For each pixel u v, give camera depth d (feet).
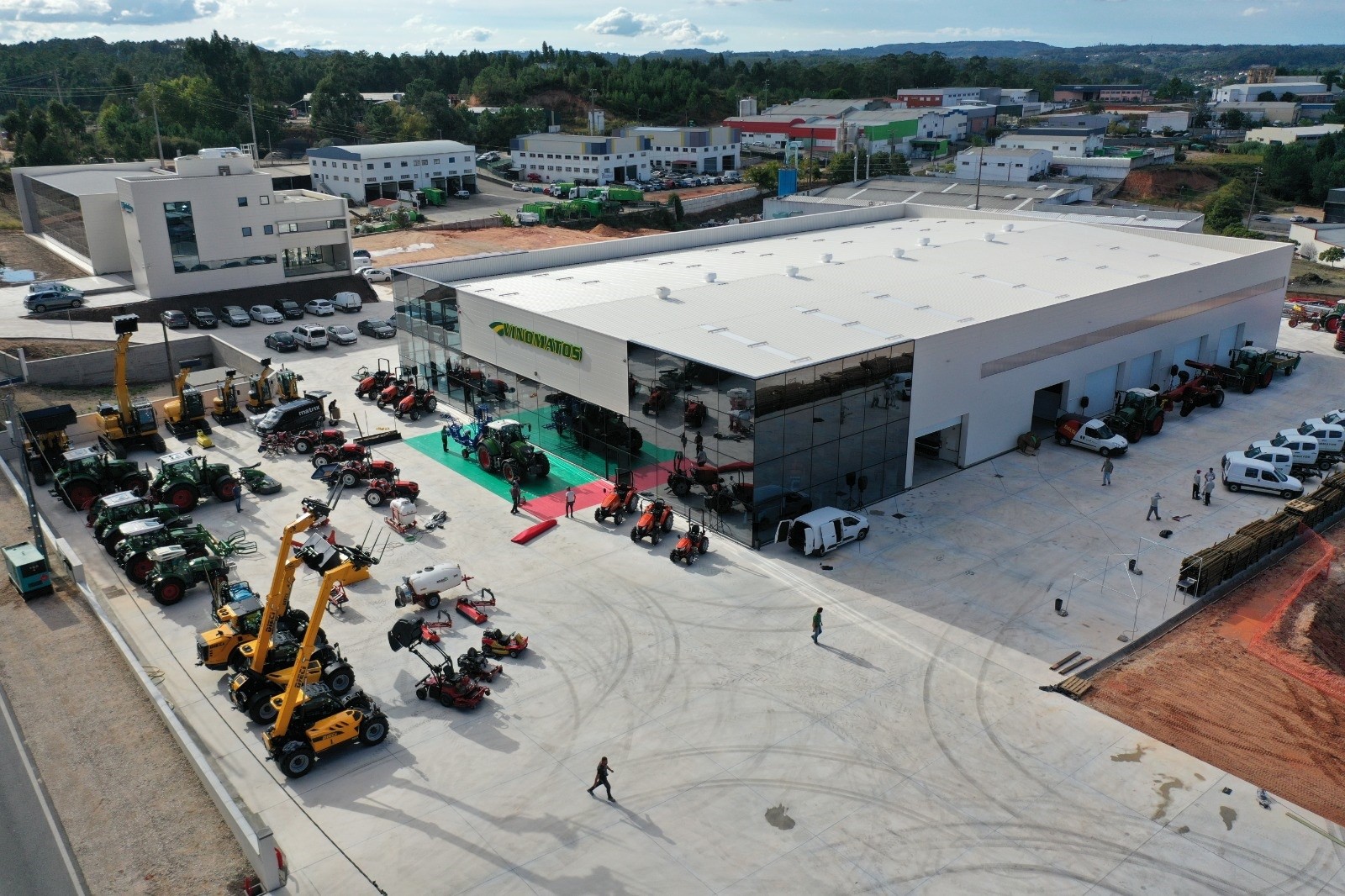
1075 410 176.96
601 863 76.43
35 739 91.56
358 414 182.50
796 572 123.34
